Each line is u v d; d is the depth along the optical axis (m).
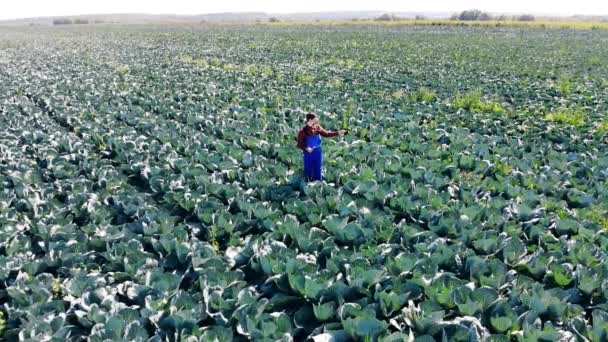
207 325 6.07
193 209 9.07
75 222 8.99
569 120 15.34
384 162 10.98
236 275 6.73
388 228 7.83
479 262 6.73
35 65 30.84
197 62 32.38
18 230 8.20
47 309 6.00
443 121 15.26
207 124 14.65
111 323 5.47
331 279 6.42
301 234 7.68
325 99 18.27
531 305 5.90
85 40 60.97
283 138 13.34
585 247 7.10
